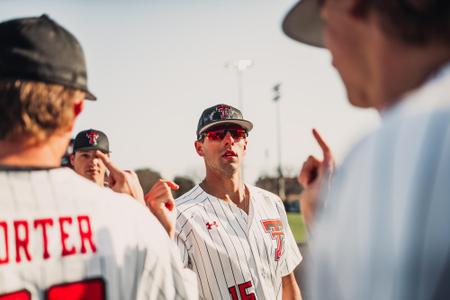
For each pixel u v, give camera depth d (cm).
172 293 112
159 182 157
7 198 94
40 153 100
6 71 95
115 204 110
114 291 102
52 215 98
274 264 261
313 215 97
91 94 116
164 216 151
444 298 48
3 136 97
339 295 57
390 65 64
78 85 104
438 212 50
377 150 58
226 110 267
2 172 96
